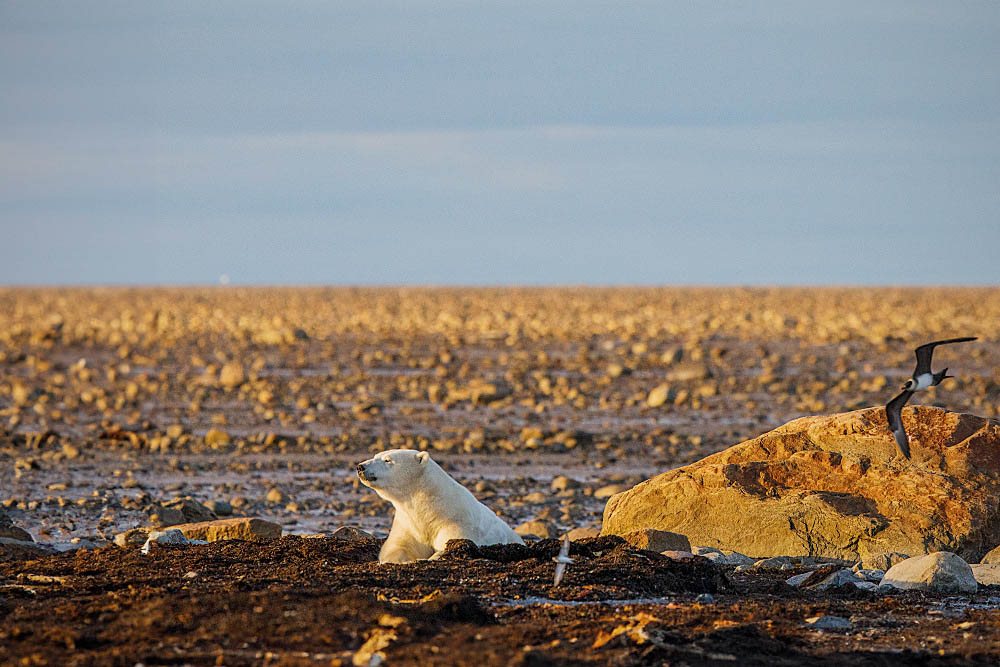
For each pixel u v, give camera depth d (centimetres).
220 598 3450
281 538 4825
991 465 4994
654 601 3791
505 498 6831
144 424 9681
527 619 3434
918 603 3838
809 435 5278
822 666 3047
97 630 3238
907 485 4953
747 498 5034
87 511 6231
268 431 9731
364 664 2909
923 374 3259
